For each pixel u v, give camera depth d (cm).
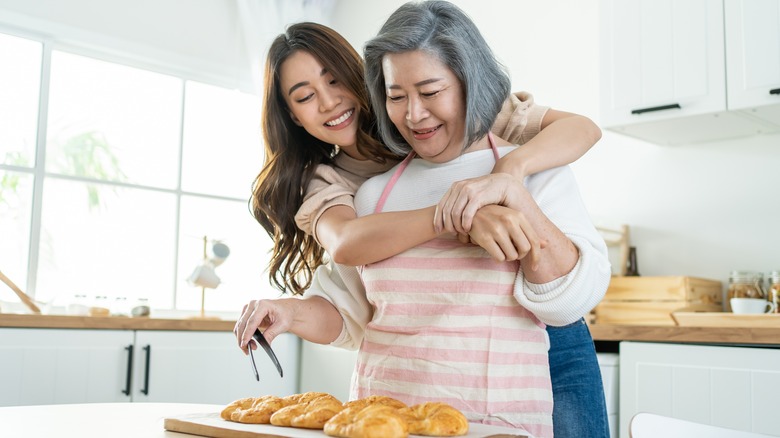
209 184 386
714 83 253
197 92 385
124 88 365
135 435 96
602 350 243
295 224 142
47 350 266
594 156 316
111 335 282
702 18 257
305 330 122
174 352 298
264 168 142
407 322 110
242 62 390
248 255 395
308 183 139
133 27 356
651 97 267
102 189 352
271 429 89
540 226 100
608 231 293
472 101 106
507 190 100
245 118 400
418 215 106
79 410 124
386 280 112
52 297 321
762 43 243
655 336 220
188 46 372
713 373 209
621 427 226
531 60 341
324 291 127
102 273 350
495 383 103
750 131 274
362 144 136
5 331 258
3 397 256
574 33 326
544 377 106
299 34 133
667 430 101
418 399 106
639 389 223
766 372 200
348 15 418
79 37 340
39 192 328
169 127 376
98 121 357
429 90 104
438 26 105
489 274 106
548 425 105
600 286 103
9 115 326
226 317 381
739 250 276
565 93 326
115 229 354
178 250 370
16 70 329
